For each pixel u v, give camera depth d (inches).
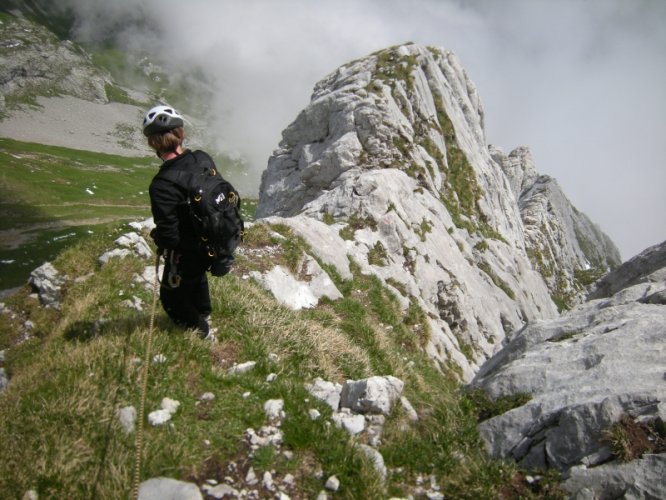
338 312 639.1
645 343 331.9
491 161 2571.4
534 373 343.6
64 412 279.3
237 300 419.2
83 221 4916.3
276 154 1855.3
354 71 1925.4
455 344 960.9
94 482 246.1
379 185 1101.1
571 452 276.1
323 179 1594.5
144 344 335.3
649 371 304.3
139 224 554.3
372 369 430.3
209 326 383.6
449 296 1097.4
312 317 566.9
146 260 497.0
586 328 402.0
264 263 637.9
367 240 992.2
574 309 461.7
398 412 328.8
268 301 471.5
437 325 926.4
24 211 4943.4
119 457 256.4
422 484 282.4
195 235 299.1
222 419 294.4
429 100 1952.5
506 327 1440.7
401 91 1787.6
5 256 3649.1
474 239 1662.2
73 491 242.7
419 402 366.0
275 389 320.5
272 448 277.3
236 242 303.0
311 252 750.5
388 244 1022.4
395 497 267.7
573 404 294.0
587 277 4717.0
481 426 319.0
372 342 537.3
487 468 283.1
